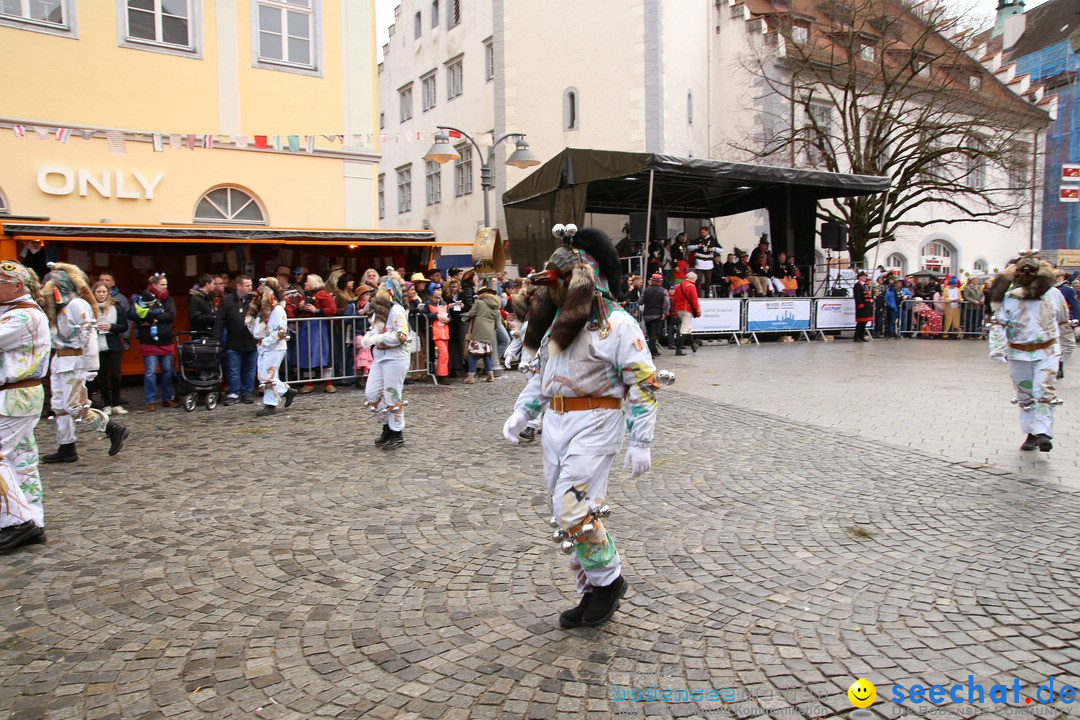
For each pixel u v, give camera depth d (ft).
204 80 47.57
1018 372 21.56
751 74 78.38
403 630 11.37
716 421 26.94
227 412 30.83
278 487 19.38
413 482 19.79
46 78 42.50
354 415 29.89
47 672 10.24
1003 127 74.13
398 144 113.70
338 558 14.42
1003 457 21.22
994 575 13.01
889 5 73.61
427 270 48.42
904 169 77.46
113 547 15.08
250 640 11.11
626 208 70.59
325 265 49.14
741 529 15.69
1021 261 20.99
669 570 13.57
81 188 43.45
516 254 65.05
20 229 34.09
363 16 53.36
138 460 22.38
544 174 51.26
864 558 13.96
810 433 24.76
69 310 21.39
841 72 81.76
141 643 11.05
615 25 74.38
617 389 10.96
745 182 61.72
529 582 13.17
